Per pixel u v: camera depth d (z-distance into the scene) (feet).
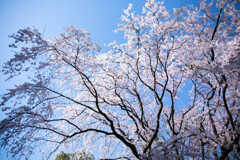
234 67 9.93
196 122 17.78
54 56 15.65
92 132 21.36
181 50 18.86
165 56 19.97
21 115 12.21
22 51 12.25
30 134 13.00
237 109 16.25
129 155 21.04
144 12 17.29
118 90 21.56
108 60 20.30
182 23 16.57
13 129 11.78
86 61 17.38
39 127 13.55
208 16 17.43
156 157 12.08
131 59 21.09
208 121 20.21
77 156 20.99
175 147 13.61
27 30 12.25
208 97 19.70
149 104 24.39
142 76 23.72
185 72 18.54
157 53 17.21
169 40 18.80
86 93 21.44
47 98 13.73
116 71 21.58
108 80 21.84
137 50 18.80
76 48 16.26
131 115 19.79
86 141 21.39
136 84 22.03
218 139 14.34
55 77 16.38
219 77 15.56
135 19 18.49
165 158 12.08
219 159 13.78
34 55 12.63
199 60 16.63
